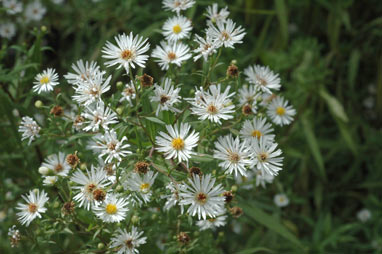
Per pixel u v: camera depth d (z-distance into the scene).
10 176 0.69
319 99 0.88
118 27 0.84
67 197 0.58
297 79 0.80
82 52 0.87
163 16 0.81
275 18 0.95
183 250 0.60
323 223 0.81
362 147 0.88
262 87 0.61
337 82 0.94
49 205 0.60
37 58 0.67
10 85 0.68
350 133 0.87
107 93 0.73
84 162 0.61
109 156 0.55
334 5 0.87
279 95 0.66
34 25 0.83
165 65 0.60
